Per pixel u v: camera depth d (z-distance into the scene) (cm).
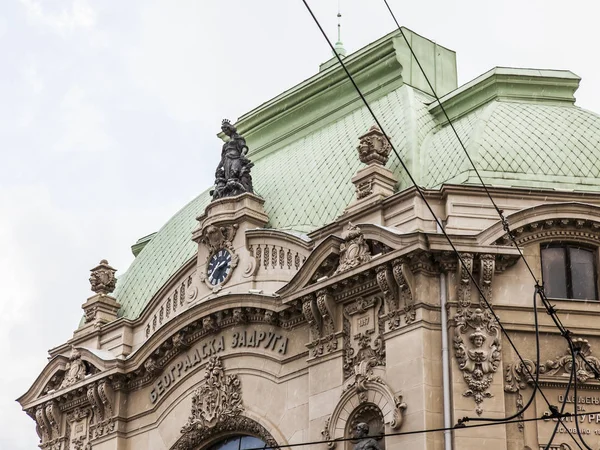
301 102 4862
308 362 4022
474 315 3781
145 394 4516
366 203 4041
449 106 4447
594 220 3894
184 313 4322
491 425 3675
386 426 3750
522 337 3819
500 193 3938
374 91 4675
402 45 4659
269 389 4147
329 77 4788
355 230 3966
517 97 4400
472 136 4175
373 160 4131
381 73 4672
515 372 3769
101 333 4750
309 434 3944
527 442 3706
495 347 3759
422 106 4484
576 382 3759
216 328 4297
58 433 4725
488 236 3822
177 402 4384
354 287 3953
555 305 3856
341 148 4509
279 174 4650
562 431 3734
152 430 4450
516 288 3853
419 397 3703
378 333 3884
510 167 4078
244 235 4359
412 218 3916
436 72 4781
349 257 3950
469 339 3762
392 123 4406
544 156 4116
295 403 4059
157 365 4453
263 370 4178
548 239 3909
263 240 4319
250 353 4219
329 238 3994
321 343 4003
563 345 3831
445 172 4119
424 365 3728
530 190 3944
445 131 4341
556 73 4438
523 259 3841
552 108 4347
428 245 3797
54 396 4706
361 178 4119
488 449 3653
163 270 4872
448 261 3822
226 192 4500
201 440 4284
